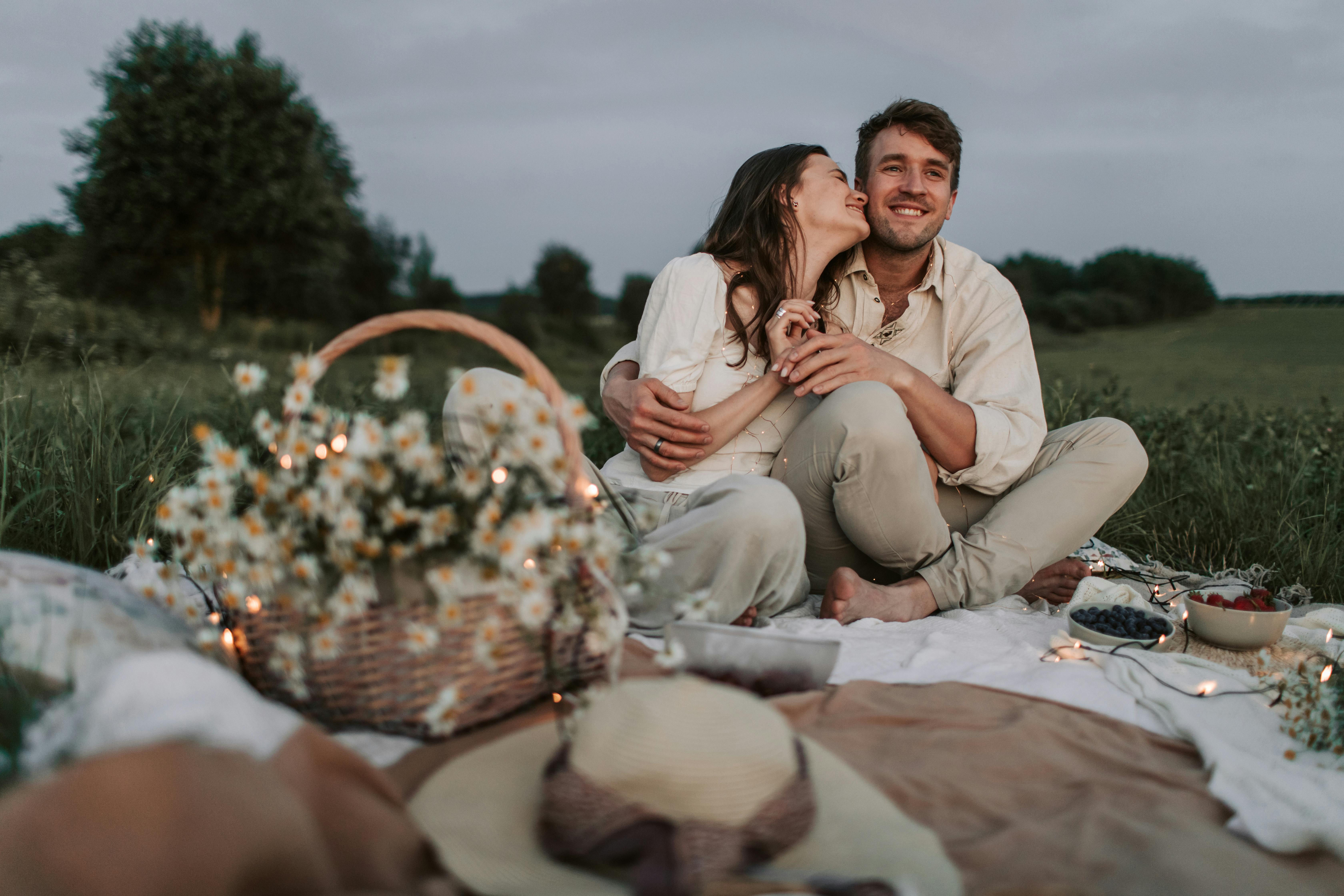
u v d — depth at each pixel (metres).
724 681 1.77
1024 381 2.79
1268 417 5.25
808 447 2.50
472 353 24.47
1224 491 3.88
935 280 2.90
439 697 1.42
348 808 1.07
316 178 27.73
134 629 1.48
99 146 25.22
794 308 2.57
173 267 26.23
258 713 1.08
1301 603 3.07
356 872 1.03
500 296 45.22
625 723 1.12
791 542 2.20
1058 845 1.30
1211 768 1.57
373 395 4.82
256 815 0.89
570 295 47.56
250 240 26.25
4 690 1.26
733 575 2.17
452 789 1.28
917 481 2.44
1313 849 1.33
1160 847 1.28
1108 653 2.08
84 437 3.02
